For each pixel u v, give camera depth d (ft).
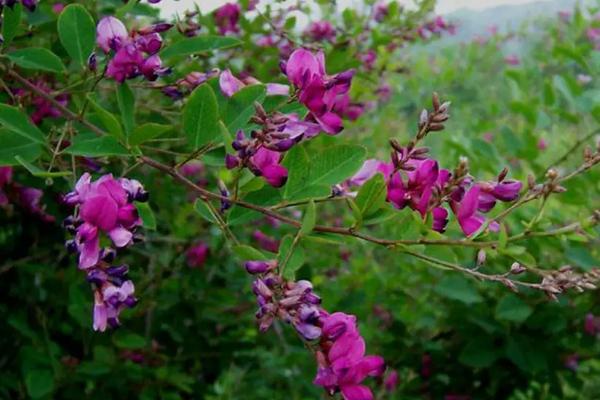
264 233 2.81
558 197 2.66
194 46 1.79
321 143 2.57
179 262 2.88
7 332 2.61
